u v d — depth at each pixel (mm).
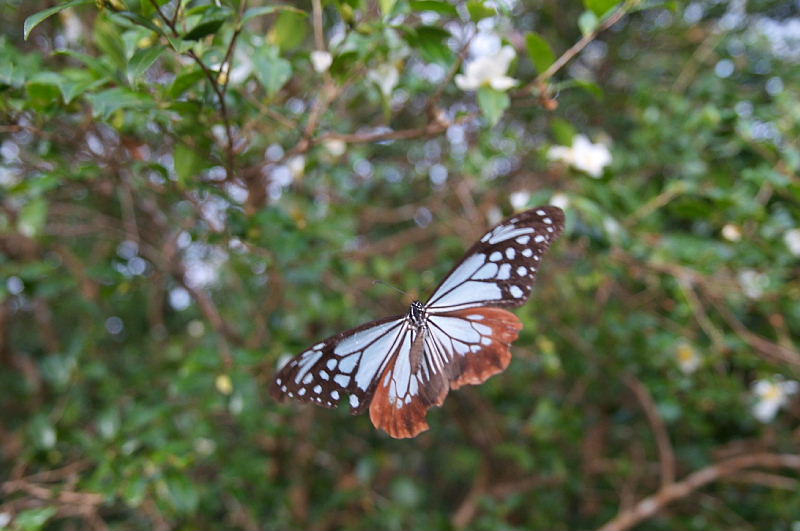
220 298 1024
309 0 767
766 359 710
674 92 865
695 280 690
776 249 681
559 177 737
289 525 799
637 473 927
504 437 956
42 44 704
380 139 598
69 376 724
